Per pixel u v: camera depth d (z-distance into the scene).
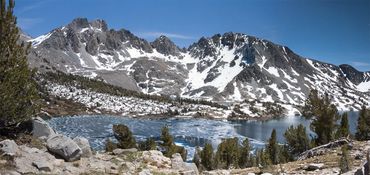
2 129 22.52
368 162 14.18
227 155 85.88
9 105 21.88
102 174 18.88
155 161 23.20
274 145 73.88
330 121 60.28
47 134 24.50
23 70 23.09
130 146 67.88
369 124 76.62
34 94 23.67
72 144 20.61
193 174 22.42
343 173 19.48
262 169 26.19
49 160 18.97
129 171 20.33
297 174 22.95
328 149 34.38
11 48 22.78
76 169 18.86
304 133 72.06
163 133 78.62
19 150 19.05
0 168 16.33
